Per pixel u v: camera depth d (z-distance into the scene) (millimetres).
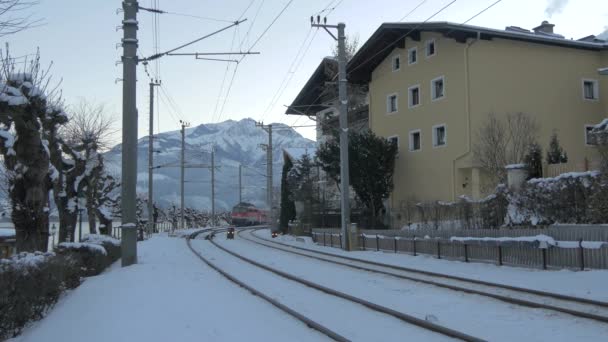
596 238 15438
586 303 10336
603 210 17469
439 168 35750
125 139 19109
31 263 10234
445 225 24844
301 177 50719
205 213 93375
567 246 15156
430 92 36781
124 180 19031
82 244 16828
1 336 8836
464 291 12281
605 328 8391
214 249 31406
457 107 34406
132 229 18984
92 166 27547
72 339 7617
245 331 8016
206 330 7895
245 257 23938
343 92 29766
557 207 19391
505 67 34062
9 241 20109
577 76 35625
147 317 8641
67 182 22859
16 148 15023
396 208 36062
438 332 8305
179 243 36125
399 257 22500
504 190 21938
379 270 17547
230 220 92500
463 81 33969
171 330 7785
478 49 33875
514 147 30172
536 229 17531
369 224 35656
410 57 38844
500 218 21828
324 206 44000
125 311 9195
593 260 14547
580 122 35250
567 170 23688
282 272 17047
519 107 33938
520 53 34438
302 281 14602
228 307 9953
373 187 37688
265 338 7660
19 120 14672
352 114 48969
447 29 33438
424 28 33719
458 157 34188
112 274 15523
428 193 36656
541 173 24656
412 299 11539
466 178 34281
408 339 7902
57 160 21250
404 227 30109
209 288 12523
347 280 15203
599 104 36000
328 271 17812
